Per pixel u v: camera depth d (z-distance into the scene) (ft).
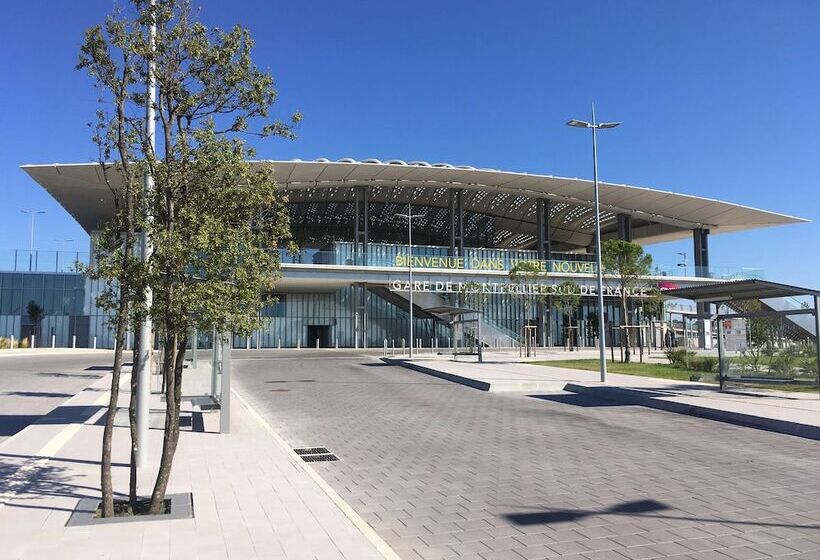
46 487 22.44
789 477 25.61
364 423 42.14
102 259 19.38
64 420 38.93
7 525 17.85
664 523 19.31
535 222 243.81
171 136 20.20
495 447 33.04
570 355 144.15
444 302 196.13
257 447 30.91
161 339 21.88
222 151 19.99
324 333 208.54
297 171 173.27
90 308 190.08
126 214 19.74
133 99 20.94
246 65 20.70
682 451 31.53
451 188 200.64
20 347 171.53
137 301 18.81
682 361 95.96
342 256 181.88
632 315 206.90
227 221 20.75
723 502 21.72
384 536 18.25
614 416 44.98
